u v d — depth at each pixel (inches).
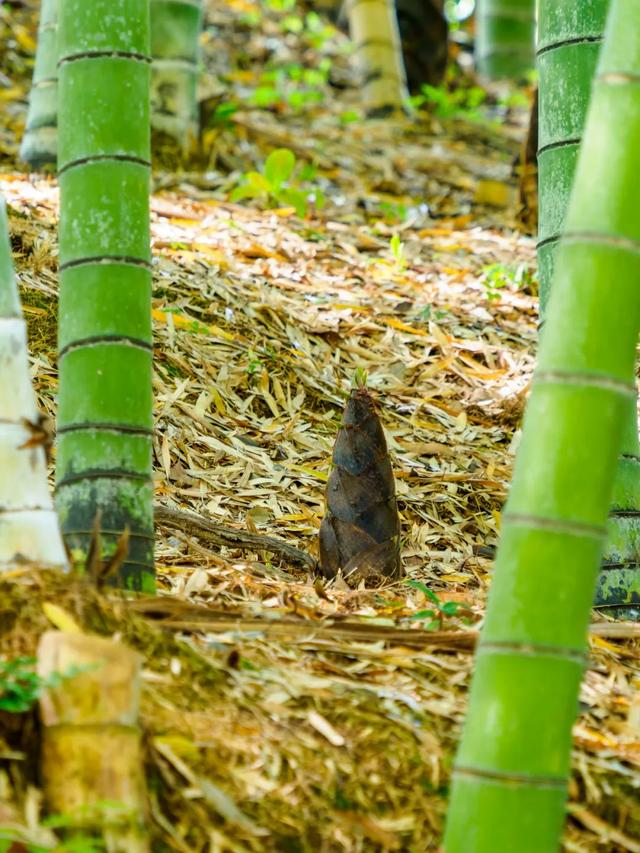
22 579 207.2
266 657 228.8
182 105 611.8
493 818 178.1
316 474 367.6
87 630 204.8
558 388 183.6
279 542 310.5
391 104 818.8
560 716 180.2
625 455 296.0
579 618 181.8
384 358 448.8
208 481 351.6
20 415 213.3
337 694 220.8
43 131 558.3
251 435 383.9
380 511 300.5
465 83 944.3
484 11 954.7
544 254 295.4
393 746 211.3
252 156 669.9
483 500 376.8
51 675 176.2
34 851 169.5
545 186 294.4
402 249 557.0
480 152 778.8
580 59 285.3
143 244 239.1
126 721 180.7
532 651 179.9
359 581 298.4
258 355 423.5
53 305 411.2
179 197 566.9
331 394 418.0
